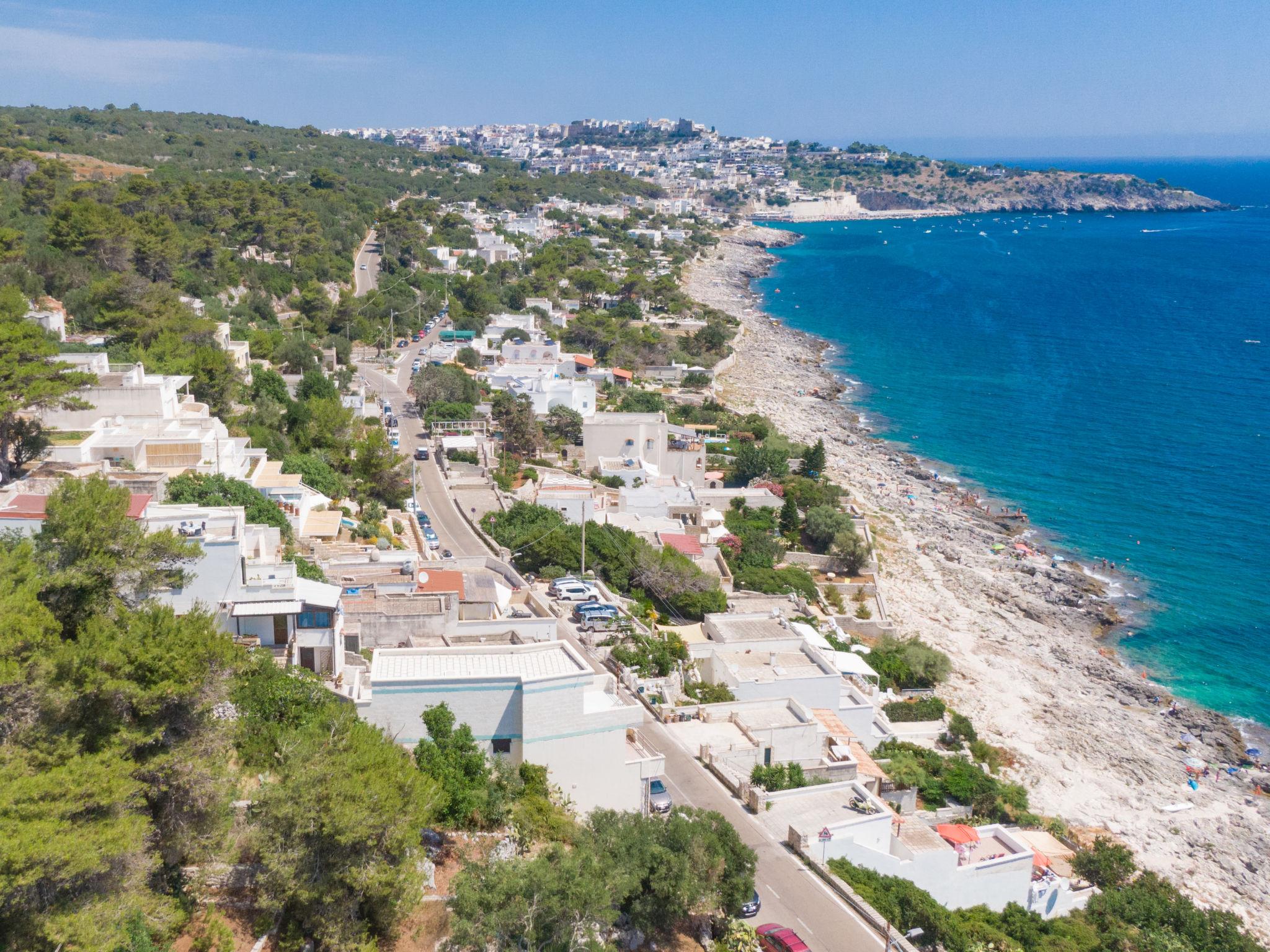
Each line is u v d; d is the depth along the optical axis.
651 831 41.56
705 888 39.91
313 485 85.81
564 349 195.38
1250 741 87.56
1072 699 91.00
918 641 91.44
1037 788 75.56
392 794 34.28
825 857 48.44
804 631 81.00
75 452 69.50
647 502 102.00
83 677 32.56
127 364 88.44
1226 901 65.94
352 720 40.12
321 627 49.81
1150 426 172.00
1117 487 144.50
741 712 61.09
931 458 156.25
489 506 97.62
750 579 93.06
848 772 57.81
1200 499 140.25
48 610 35.03
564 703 44.69
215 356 100.62
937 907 45.91
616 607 72.12
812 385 197.38
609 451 117.38
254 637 49.62
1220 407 183.50
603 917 34.94
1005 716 86.06
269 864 32.50
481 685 44.41
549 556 82.25
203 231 179.88
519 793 42.81
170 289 124.00
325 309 171.50
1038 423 173.88
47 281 124.12
